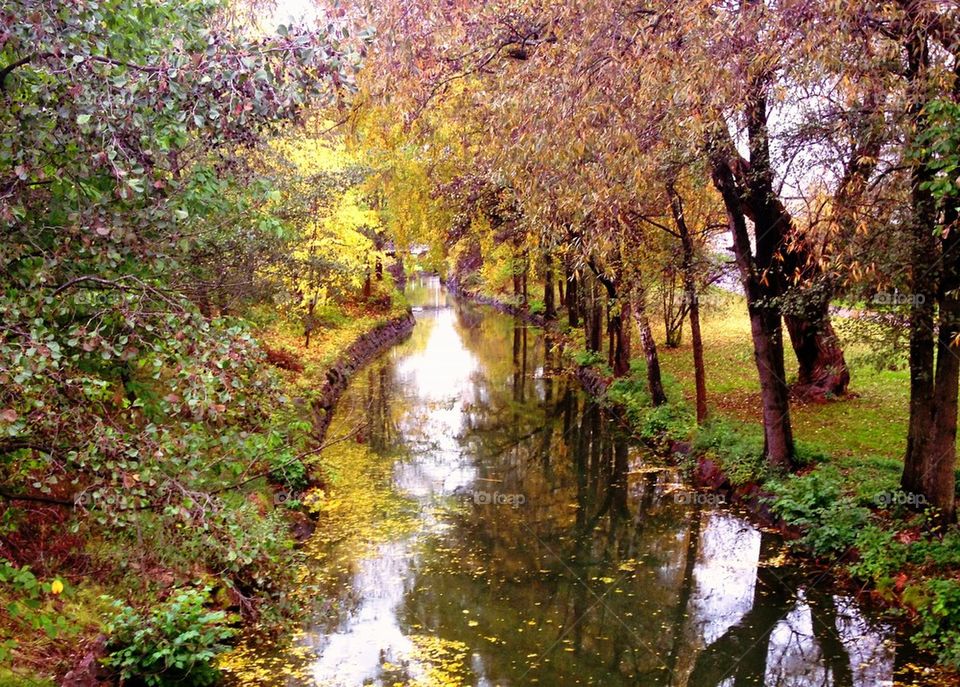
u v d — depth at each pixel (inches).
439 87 537.3
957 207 331.3
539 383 1090.1
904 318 400.5
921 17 313.0
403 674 336.2
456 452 737.6
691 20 325.7
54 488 329.4
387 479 644.1
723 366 937.5
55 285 223.9
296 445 551.2
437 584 438.6
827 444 580.7
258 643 354.6
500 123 415.5
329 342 1129.4
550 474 668.1
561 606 412.5
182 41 239.1
